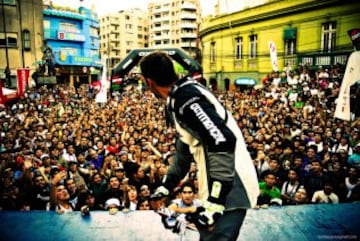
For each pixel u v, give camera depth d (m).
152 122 11.85
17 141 9.38
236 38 29.30
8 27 31.58
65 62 46.09
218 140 1.34
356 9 20.14
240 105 15.44
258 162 6.95
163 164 6.98
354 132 9.13
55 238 2.48
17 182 5.81
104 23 93.94
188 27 87.88
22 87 15.62
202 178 1.57
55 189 5.24
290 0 23.88
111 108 16.52
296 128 10.34
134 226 2.67
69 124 11.32
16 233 2.56
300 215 2.83
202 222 1.36
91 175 6.30
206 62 34.06
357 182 6.48
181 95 1.46
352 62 7.07
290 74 19.59
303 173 6.76
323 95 15.70
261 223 2.69
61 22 46.84
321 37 22.50
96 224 2.71
